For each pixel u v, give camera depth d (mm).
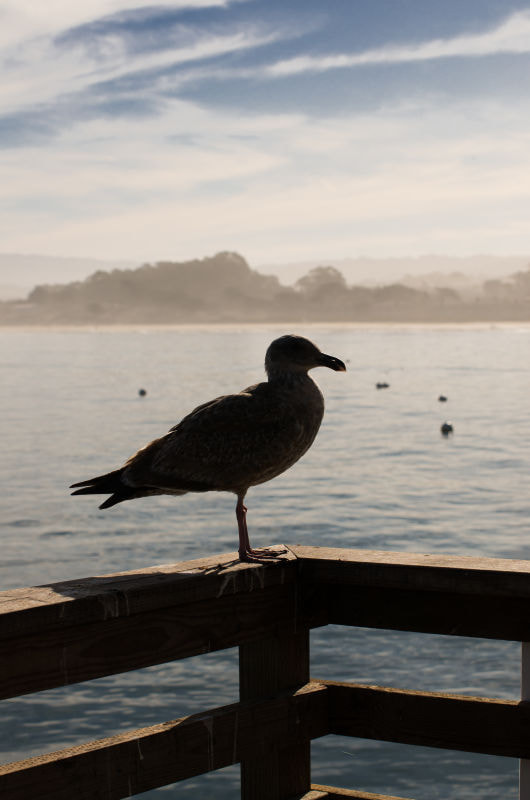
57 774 2852
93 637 3021
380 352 154500
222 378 97875
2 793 2738
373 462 43938
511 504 32750
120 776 2992
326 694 3592
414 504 32812
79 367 119938
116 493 4379
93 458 46500
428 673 15961
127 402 74000
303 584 3619
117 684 16188
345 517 30406
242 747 3314
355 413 65438
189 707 15047
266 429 4398
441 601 3414
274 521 29672
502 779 12883
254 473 4387
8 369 116938
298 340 4570
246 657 3637
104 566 23891
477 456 45719
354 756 13766
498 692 14992
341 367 4527
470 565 3373
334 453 47031
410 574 3408
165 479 4332
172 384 90688
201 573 3322
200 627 3312
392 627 3510
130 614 3098
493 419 61156
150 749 3061
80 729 14227
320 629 18547
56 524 29734
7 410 68812
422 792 12547
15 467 43656
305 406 4512
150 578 3250
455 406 69062
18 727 14344
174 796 12711
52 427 58875
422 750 13922
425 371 107375
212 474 4340
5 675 2820
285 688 3574
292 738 3459
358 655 16938
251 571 3432
